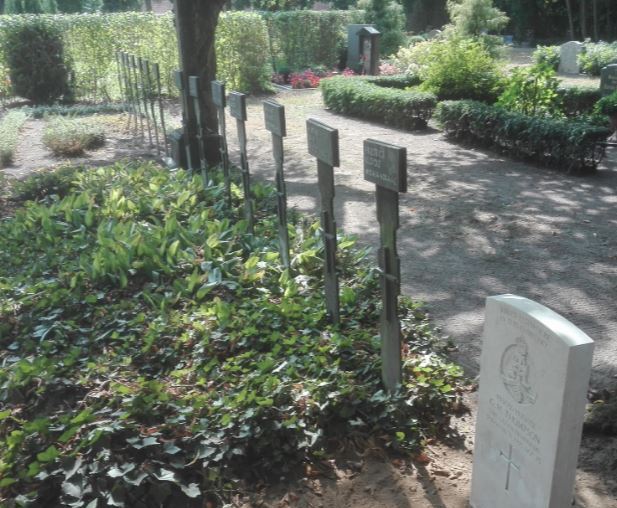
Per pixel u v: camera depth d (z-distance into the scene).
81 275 6.39
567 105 16.77
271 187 9.34
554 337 3.00
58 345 5.38
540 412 3.15
